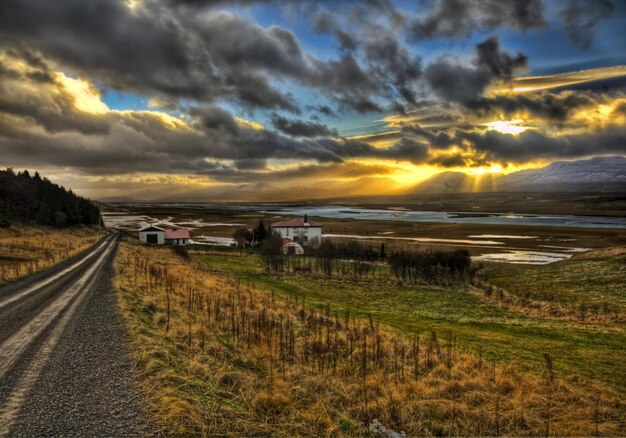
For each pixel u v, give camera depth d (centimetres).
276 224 10950
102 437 748
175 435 775
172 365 1166
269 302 3059
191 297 2583
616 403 1506
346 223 19300
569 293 4791
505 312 3853
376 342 2072
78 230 12312
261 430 887
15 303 2177
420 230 15462
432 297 4650
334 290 4944
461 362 1889
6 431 767
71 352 1257
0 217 7938
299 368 1465
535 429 1225
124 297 2200
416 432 1122
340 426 1040
